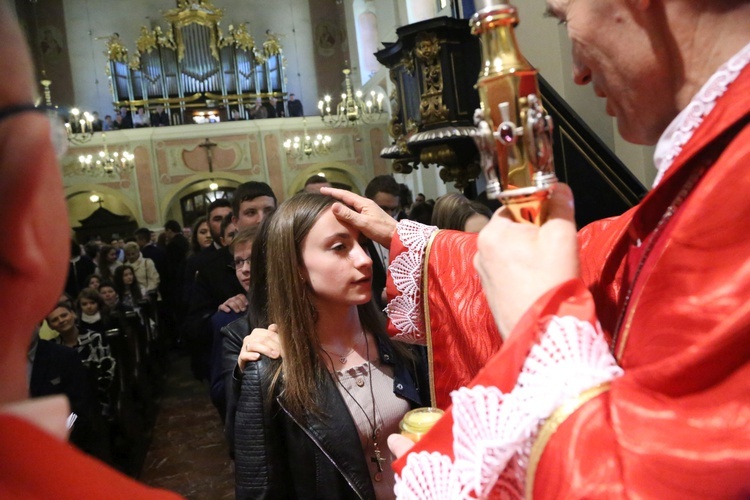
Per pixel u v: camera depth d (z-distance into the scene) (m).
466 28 4.12
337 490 1.42
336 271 1.46
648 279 0.66
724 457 0.52
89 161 12.98
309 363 1.44
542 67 3.42
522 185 0.70
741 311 0.55
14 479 0.37
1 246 0.39
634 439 0.57
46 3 14.97
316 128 14.77
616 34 0.69
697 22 0.66
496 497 0.69
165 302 8.38
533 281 0.68
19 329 0.41
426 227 1.40
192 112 15.88
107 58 15.20
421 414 0.95
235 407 1.53
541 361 0.65
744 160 0.59
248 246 2.59
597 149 3.21
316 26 16.34
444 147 4.09
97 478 0.40
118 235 13.04
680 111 0.72
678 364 0.58
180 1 15.50
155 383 5.84
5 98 0.40
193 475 4.21
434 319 1.33
